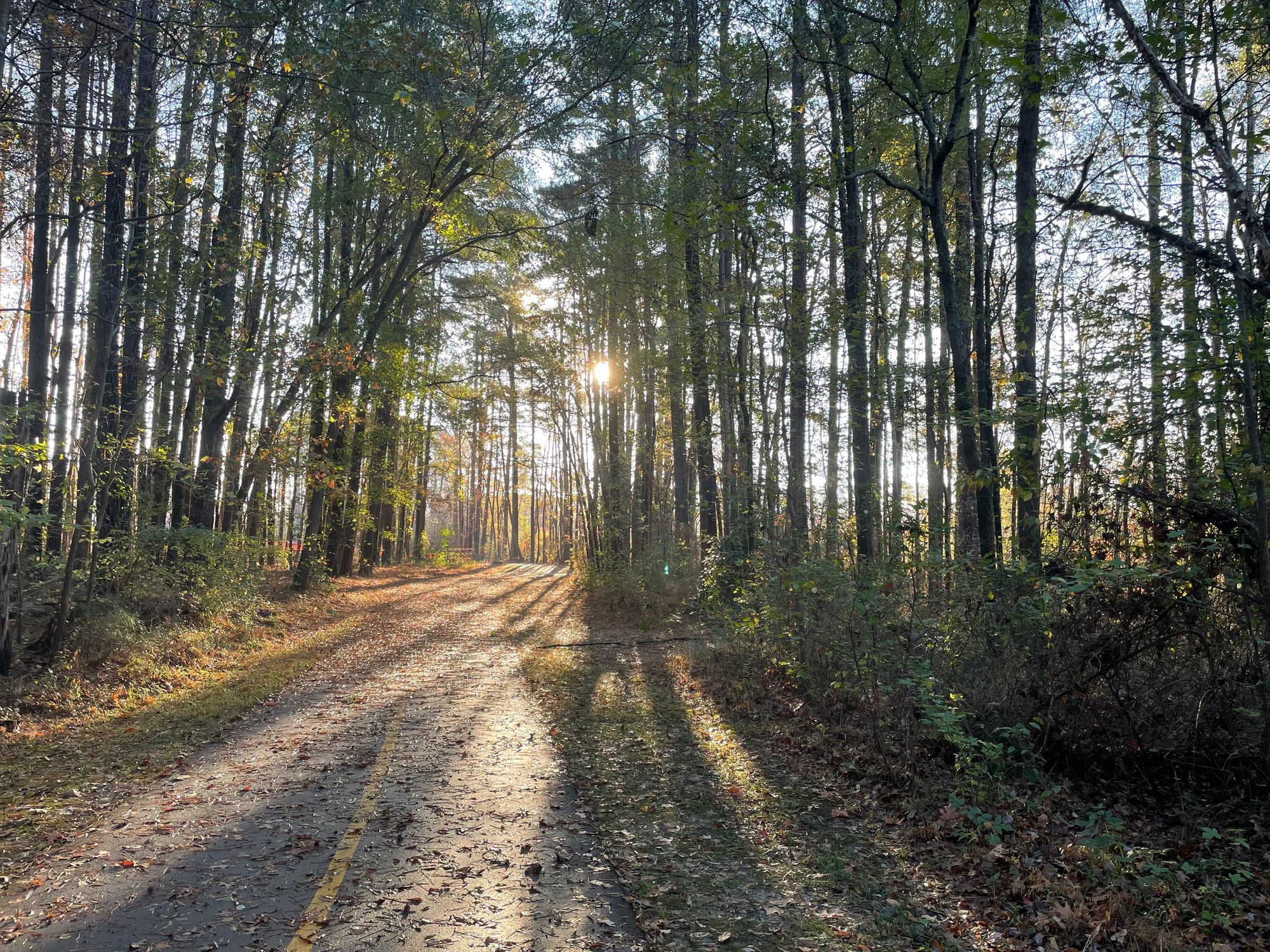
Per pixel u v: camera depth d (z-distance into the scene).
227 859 4.95
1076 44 7.04
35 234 13.55
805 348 13.84
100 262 12.55
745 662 10.83
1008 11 10.30
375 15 11.28
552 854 5.06
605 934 4.02
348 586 27.22
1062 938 4.00
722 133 10.38
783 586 9.77
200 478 16.48
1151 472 6.75
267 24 9.40
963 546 10.02
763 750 7.68
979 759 6.34
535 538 68.69
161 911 4.25
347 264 19.83
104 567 13.53
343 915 4.19
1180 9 6.41
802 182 9.95
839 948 3.94
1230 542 6.11
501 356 24.12
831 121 13.09
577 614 20.34
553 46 13.59
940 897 4.53
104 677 10.37
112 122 11.48
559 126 15.53
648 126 14.39
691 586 19.56
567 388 26.91
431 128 15.29
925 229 15.20
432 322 25.09
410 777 6.75
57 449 11.76
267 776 6.81
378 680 11.59
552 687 11.07
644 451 27.27
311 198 18.62
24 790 6.41
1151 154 7.61
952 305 9.47
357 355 18.12
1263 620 5.94
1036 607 6.89
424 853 5.05
